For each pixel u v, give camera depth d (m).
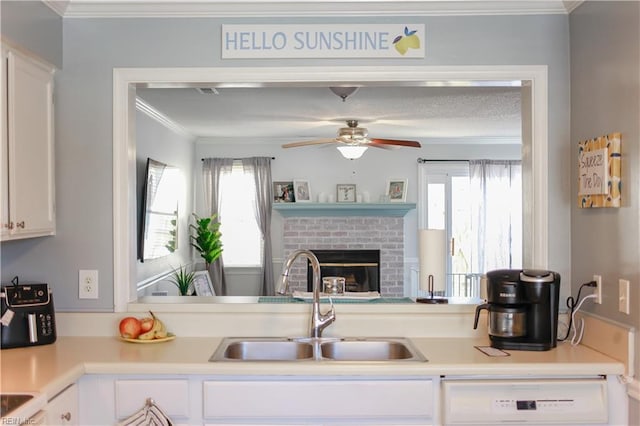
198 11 2.52
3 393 1.74
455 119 5.82
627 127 2.05
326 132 6.87
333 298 2.74
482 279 2.64
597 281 2.27
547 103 2.52
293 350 2.46
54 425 1.85
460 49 2.54
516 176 7.50
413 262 7.56
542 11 2.51
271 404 2.07
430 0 2.46
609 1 2.17
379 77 2.54
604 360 2.12
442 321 2.55
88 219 2.54
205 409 2.07
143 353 2.22
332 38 2.54
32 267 2.54
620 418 2.09
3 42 2.12
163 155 5.88
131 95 2.61
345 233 7.43
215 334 2.55
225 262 7.55
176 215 6.38
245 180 7.55
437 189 7.57
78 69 2.54
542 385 2.07
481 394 2.05
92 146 2.54
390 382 2.07
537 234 2.52
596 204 2.23
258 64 2.54
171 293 6.20
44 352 2.24
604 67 2.21
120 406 2.07
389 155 7.53
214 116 5.64
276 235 7.55
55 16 2.48
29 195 2.30
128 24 2.54
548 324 2.28
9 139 2.15
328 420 2.08
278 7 2.50
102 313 2.53
